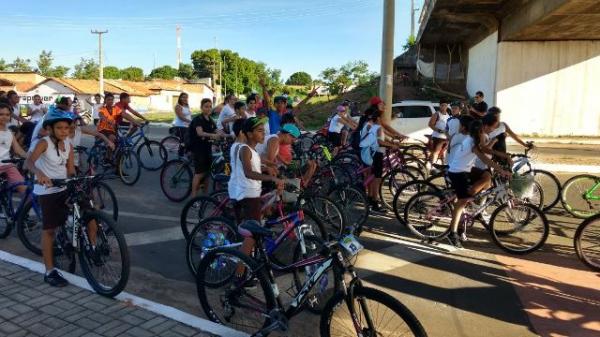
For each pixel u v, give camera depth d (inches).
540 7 649.6
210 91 2898.6
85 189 182.2
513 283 199.6
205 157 305.7
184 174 321.4
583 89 832.3
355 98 1229.1
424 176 353.4
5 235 239.3
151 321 151.4
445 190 251.3
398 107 674.2
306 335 153.9
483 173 242.8
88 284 177.8
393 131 346.0
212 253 153.6
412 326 114.5
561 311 175.3
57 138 181.0
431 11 836.0
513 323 166.2
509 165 254.2
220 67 3189.0
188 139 309.1
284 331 142.5
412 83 1223.5
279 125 338.6
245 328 152.7
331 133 469.7
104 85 2137.1
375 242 250.5
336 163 326.3
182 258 220.7
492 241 253.8
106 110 388.5
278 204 199.2
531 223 237.6
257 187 186.2
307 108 1227.9
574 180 306.5
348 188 270.7
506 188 240.2
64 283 177.3
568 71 832.3
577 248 216.1
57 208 179.3
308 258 144.2
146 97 2393.0
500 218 243.3
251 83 3420.3
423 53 1227.2
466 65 1166.3
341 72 1424.7
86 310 158.2
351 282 125.0
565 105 839.7
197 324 149.3
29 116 536.1
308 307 165.2
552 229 278.5
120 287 165.0
